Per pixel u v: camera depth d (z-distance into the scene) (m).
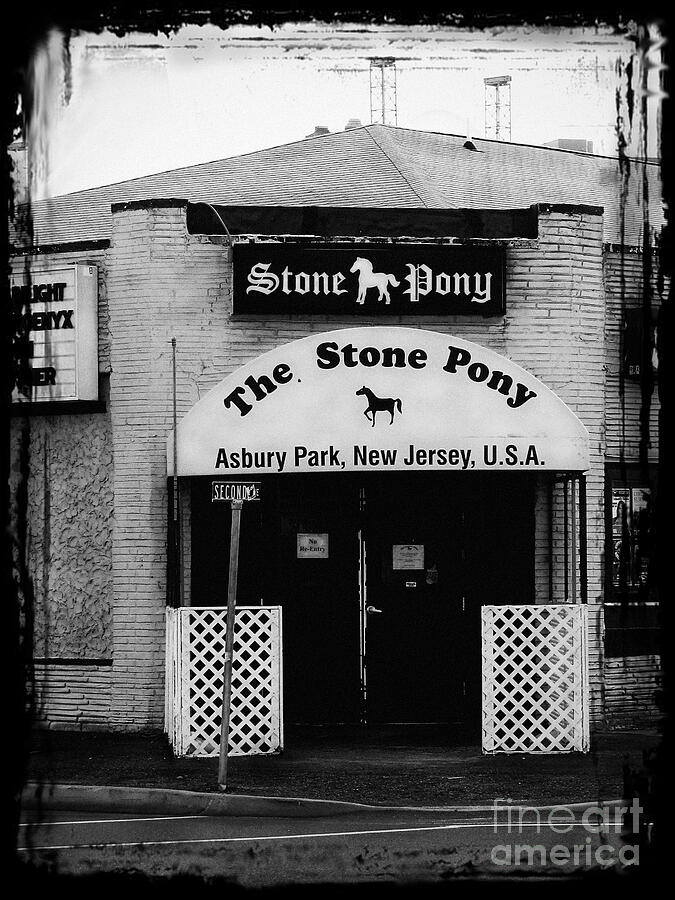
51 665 14.74
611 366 15.28
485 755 13.09
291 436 13.33
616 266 15.40
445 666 14.74
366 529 14.76
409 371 13.40
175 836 9.87
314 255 14.46
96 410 14.85
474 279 14.57
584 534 13.59
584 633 13.39
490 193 17.95
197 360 14.57
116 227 14.77
